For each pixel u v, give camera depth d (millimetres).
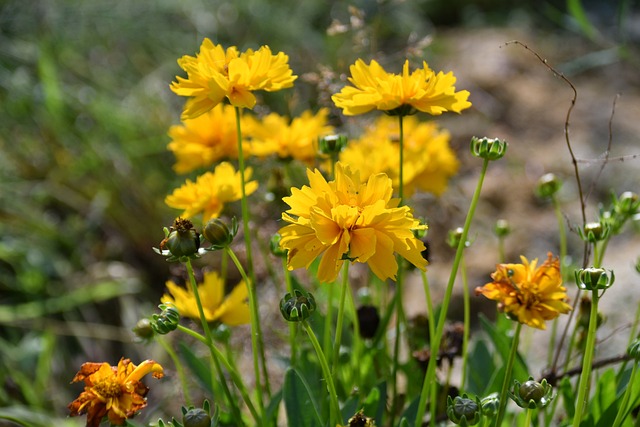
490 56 1403
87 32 1277
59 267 960
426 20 1632
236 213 794
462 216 1070
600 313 582
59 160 1046
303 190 479
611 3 1644
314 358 613
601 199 1092
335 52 1293
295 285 608
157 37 1316
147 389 513
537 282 514
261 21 1375
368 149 640
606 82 1350
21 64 1170
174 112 1170
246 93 525
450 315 925
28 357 847
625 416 537
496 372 578
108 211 1011
